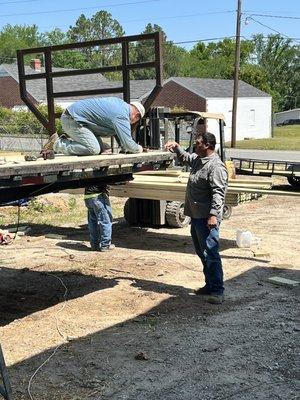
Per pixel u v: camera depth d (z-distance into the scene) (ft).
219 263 20.18
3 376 12.69
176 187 28.58
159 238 31.30
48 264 25.61
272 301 20.42
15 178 14.98
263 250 28.02
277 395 13.58
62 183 18.72
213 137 19.60
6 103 151.12
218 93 146.72
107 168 18.43
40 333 17.44
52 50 27.78
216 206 19.39
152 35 25.09
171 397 13.44
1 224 34.65
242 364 15.24
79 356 15.71
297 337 17.07
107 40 26.53
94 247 28.25
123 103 22.06
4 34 307.99
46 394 13.62
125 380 14.32
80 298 20.79
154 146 31.42
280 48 312.50
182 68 271.69
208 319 18.54
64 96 28.22
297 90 316.60
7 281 23.03
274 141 135.64
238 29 117.08
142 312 19.25
